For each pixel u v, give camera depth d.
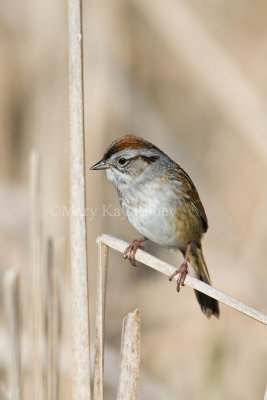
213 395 9.08
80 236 6.01
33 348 6.80
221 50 11.34
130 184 8.44
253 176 13.45
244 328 10.47
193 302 11.61
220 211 12.70
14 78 12.23
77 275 6.00
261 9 13.80
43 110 11.60
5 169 12.21
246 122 10.99
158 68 13.48
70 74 6.04
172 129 13.77
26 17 12.08
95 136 11.31
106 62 11.57
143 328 11.31
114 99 11.72
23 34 12.23
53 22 11.58
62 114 11.44
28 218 11.63
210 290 5.97
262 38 13.54
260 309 10.38
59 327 6.74
